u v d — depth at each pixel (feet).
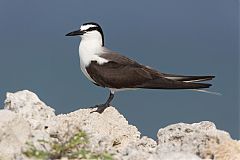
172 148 42.73
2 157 39.70
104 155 39.81
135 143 47.14
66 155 39.83
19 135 41.29
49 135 43.91
